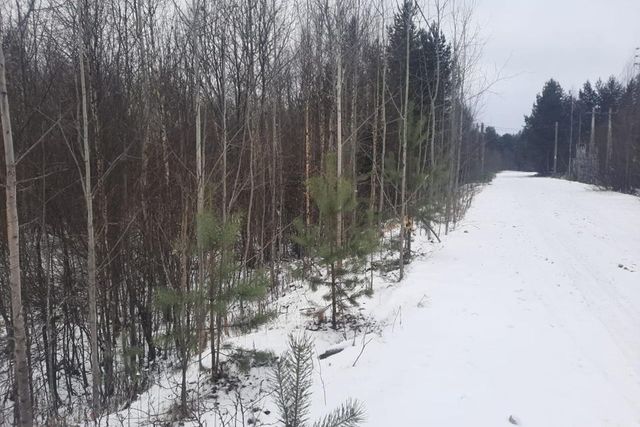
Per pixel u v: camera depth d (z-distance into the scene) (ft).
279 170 44.83
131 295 28.94
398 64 54.54
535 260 36.55
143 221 29.32
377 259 40.11
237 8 33.04
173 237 29.19
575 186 113.60
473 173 101.45
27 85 25.21
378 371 17.43
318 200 24.77
